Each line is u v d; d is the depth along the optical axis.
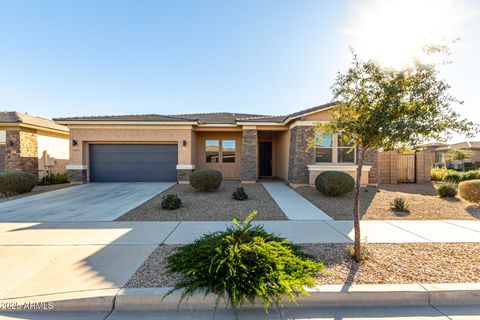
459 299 3.27
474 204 8.80
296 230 6.05
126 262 4.16
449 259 4.28
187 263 3.66
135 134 14.55
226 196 10.44
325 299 3.23
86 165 14.66
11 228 6.19
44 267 3.97
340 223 6.69
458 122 3.66
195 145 16.05
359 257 4.19
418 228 6.23
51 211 8.05
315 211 8.02
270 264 3.46
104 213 7.76
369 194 10.73
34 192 11.71
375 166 12.73
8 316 2.93
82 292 3.23
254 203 9.15
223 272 3.33
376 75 3.98
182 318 2.93
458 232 5.89
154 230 6.02
